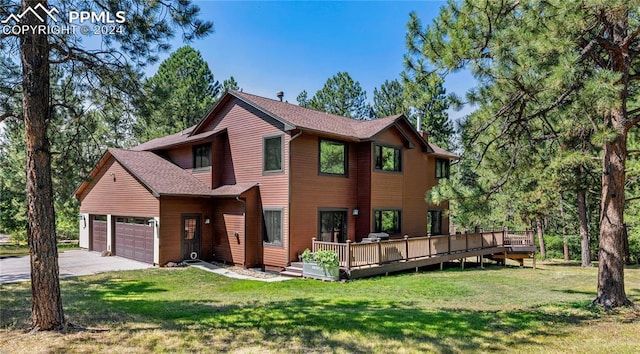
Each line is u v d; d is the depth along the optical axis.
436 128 30.19
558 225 30.25
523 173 10.35
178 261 16.78
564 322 7.55
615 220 8.76
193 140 17.83
